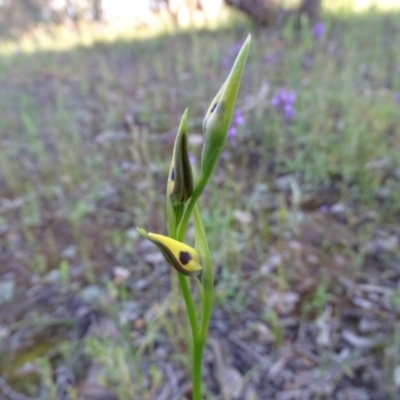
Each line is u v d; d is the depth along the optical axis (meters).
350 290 0.33
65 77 0.95
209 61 0.85
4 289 0.37
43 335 0.32
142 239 0.40
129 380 0.25
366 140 0.46
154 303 0.33
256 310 0.32
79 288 0.35
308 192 0.44
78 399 0.27
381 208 0.41
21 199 0.49
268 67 0.73
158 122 0.62
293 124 0.53
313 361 0.28
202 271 0.11
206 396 0.26
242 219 0.38
